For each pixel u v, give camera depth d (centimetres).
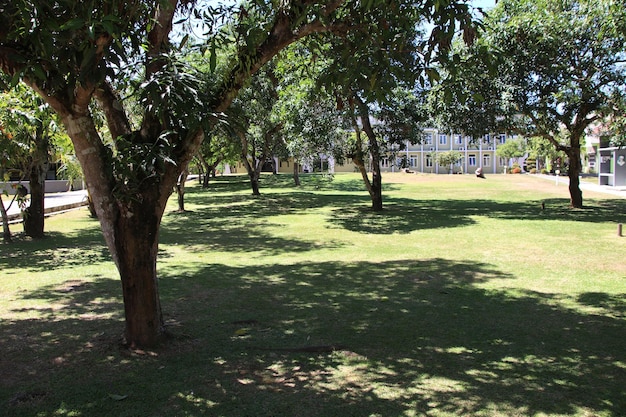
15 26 358
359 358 468
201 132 467
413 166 6588
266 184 4041
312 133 1712
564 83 1542
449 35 444
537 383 410
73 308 649
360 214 1906
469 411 362
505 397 384
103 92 474
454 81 526
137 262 475
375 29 521
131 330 492
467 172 6519
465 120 1683
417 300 682
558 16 1521
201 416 355
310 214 1933
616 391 394
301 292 735
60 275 866
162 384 408
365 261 995
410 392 394
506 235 1317
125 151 427
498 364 452
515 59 1507
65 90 418
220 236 1385
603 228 1405
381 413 359
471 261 973
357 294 720
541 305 650
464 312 622
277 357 470
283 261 1005
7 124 751
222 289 755
